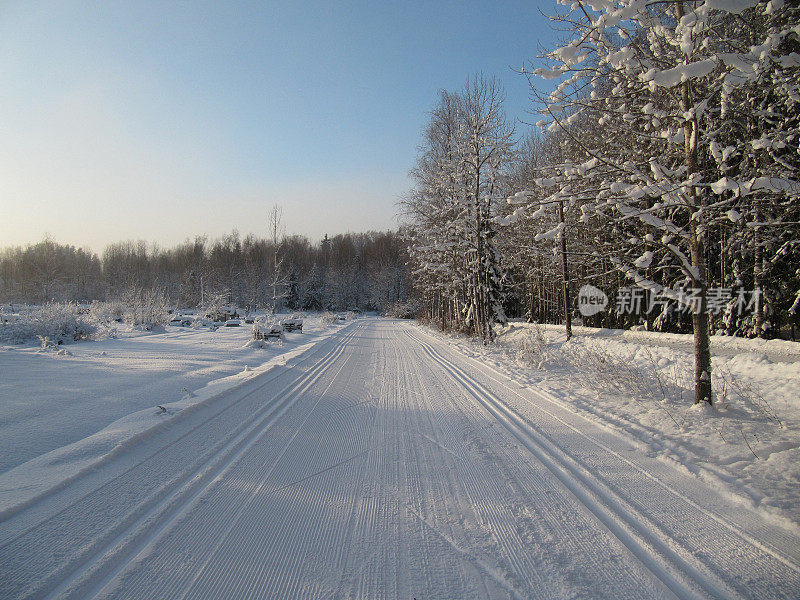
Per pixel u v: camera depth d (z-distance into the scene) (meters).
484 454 5.49
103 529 3.58
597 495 4.26
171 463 5.07
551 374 11.30
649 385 8.36
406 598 2.77
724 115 6.29
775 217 7.76
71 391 8.38
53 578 2.94
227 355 14.95
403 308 67.81
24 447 5.35
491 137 20.45
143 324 25.61
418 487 4.50
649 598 2.76
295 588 2.88
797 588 2.85
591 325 30.28
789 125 6.68
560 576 2.99
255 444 5.82
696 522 3.70
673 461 4.97
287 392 9.36
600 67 6.25
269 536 3.54
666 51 6.16
